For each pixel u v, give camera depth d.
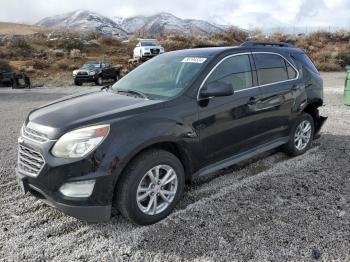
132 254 3.21
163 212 3.76
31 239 3.45
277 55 5.24
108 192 3.31
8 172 5.22
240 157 4.62
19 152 3.68
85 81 25.55
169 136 3.65
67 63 34.75
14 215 3.91
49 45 45.03
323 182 4.67
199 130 3.98
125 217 3.62
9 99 15.55
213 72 4.25
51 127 3.39
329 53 35.78
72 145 3.25
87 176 3.23
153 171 3.63
